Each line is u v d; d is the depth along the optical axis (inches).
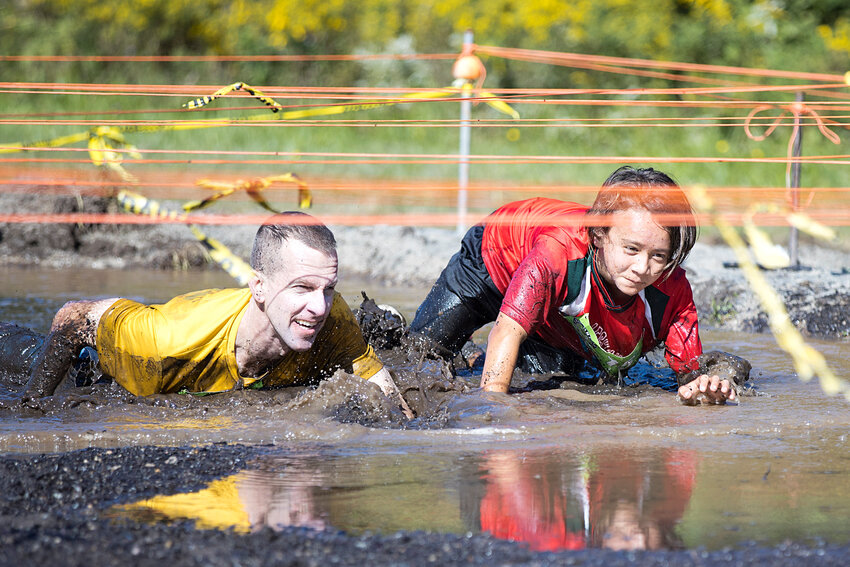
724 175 939.3
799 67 1198.3
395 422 290.8
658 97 1152.8
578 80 1198.3
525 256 358.3
